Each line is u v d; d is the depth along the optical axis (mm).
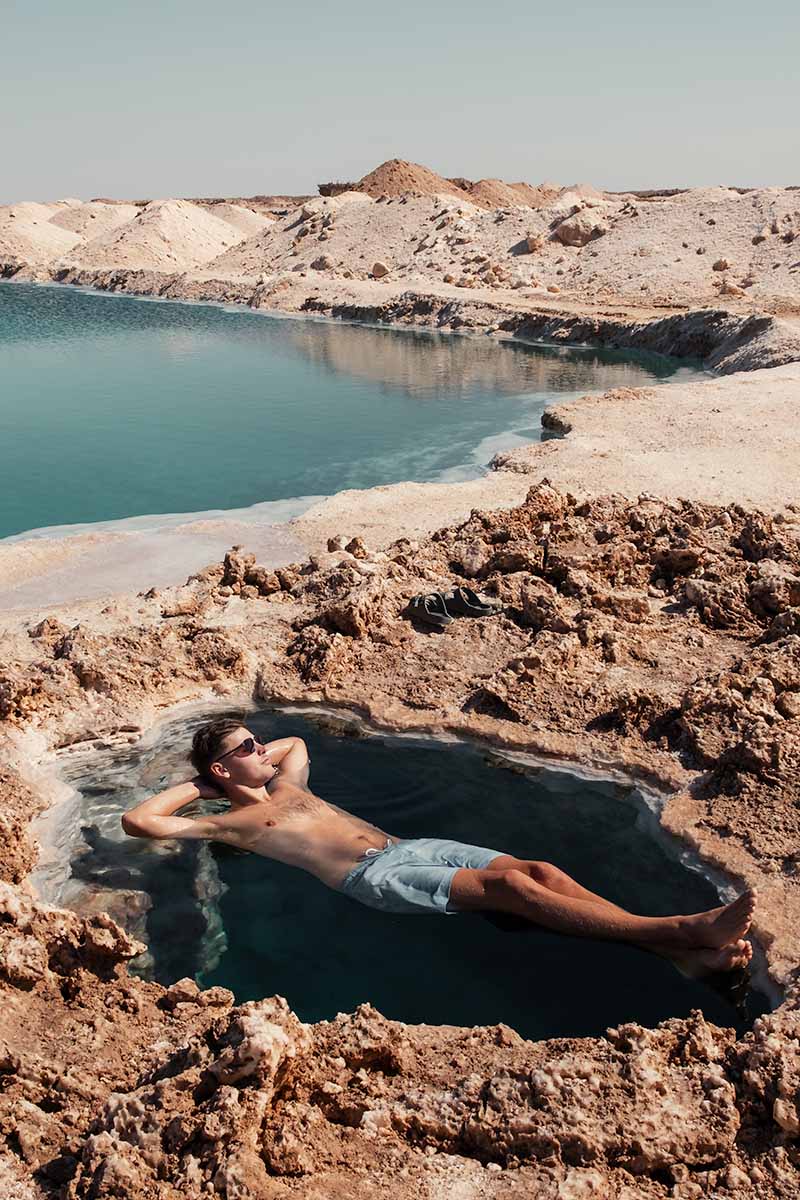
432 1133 3873
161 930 5238
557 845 5961
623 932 4938
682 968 4859
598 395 19766
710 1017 4609
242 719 7633
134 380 25953
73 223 75812
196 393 23969
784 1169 3686
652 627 8266
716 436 15766
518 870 5234
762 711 6766
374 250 51344
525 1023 4555
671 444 15523
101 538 11812
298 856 5742
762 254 38094
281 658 8227
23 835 5980
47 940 4887
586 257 42906
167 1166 3551
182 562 10961
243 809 6102
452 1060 4266
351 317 40875
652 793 6496
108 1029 4508
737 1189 3619
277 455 17562
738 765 6348
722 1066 4129
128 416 21188
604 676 7621
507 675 7617
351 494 13070
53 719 7340
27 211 73875
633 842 6023
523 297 38969
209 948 5086
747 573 8805
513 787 6621
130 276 55125
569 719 7188
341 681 7906
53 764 7023
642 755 6777
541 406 21625
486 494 12922
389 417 20766
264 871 5668
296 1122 3791
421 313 39062
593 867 5742
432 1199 3559
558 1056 4207
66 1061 4328
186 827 6012
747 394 19266
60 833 6230
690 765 6621
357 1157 3740
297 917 5273
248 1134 3621
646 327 31094
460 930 5105
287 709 7746
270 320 40656
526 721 7203
